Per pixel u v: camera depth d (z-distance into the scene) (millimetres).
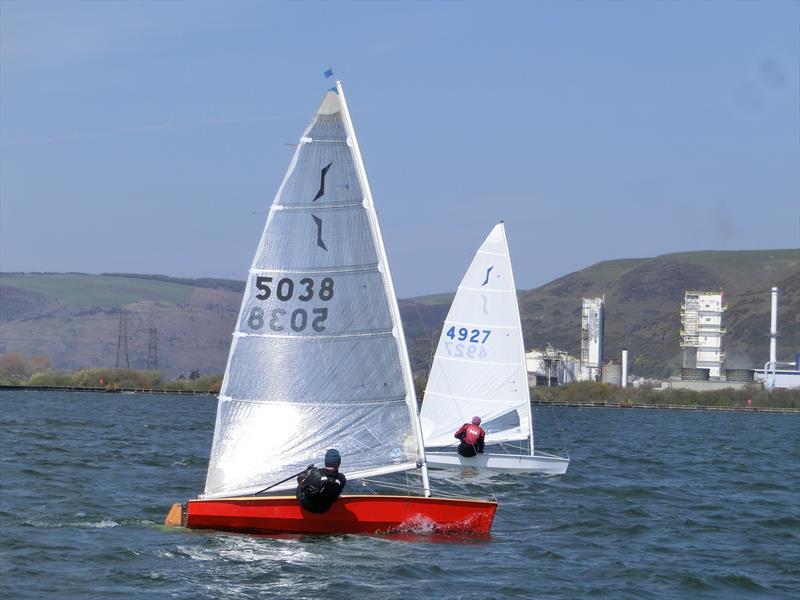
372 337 33094
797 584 30266
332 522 32594
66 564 29312
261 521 32625
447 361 58281
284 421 33062
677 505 46344
